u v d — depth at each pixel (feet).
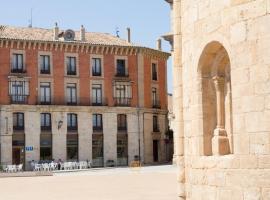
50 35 254.68
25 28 256.52
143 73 265.34
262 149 40.16
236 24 42.47
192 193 49.70
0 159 233.55
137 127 261.03
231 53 43.09
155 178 138.82
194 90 48.93
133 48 261.03
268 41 39.73
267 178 39.73
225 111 47.50
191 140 50.16
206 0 46.62
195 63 48.60
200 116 48.03
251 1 41.14
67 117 247.91
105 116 255.09
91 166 248.11
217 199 45.06
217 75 47.50
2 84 238.07
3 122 235.81
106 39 267.18
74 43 249.96
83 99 251.80
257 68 40.63
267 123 39.81
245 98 41.65
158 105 273.95
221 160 44.65
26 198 92.89
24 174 182.39
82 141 249.14
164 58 280.10
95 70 255.91
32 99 242.17
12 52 240.94
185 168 51.96
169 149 276.82
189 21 50.03
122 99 259.39
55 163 230.68
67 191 106.01
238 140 42.39
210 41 45.88
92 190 106.22
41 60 246.47
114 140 255.70
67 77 249.96
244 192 41.70
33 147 240.12
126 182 127.44
